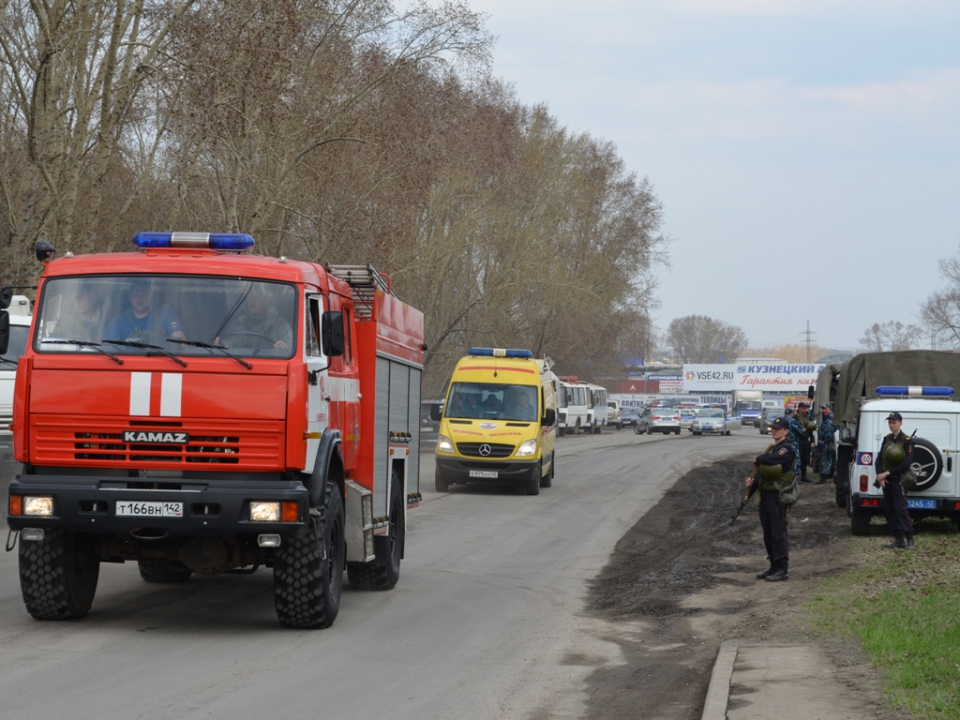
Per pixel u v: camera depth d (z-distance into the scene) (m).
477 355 26.80
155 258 9.10
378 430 11.31
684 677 8.11
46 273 9.09
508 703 7.27
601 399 73.25
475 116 40.00
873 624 9.31
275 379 8.72
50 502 8.52
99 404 8.67
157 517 8.45
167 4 28.53
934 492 16.58
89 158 31.45
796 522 19.17
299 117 32.59
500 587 12.49
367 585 12.01
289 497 8.49
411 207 37.53
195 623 9.66
